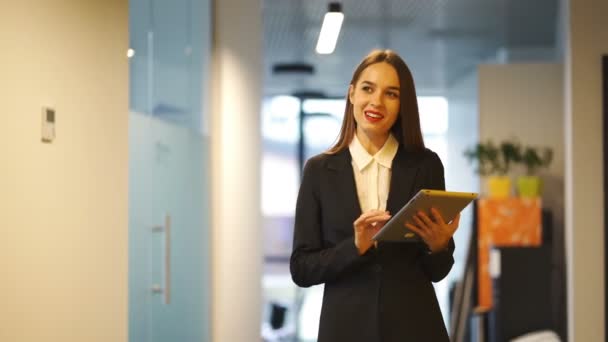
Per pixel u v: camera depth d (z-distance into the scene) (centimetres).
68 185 272
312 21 877
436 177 226
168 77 442
